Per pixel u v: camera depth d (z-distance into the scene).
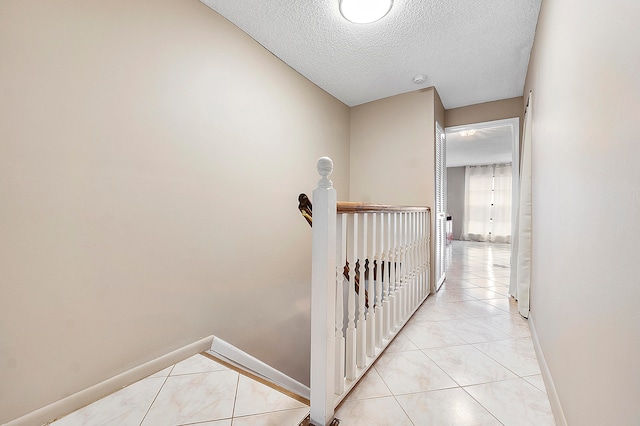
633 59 0.58
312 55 2.40
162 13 1.60
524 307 2.28
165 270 1.63
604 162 0.74
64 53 1.24
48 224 1.21
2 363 1.10
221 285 1.96
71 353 1.27
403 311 2.09
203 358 1.72
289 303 2.55
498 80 2.82
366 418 1.17
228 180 2.00
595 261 0.79
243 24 2.03
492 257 5.59
